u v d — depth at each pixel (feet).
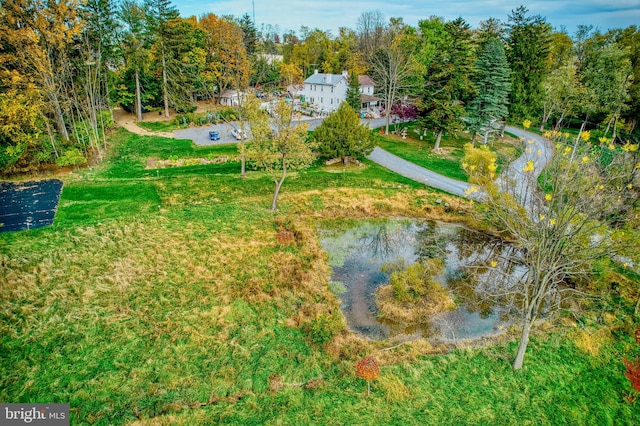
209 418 39.34
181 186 99.40
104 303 55.62
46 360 45.42
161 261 66.85
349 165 120.67
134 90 170.09
